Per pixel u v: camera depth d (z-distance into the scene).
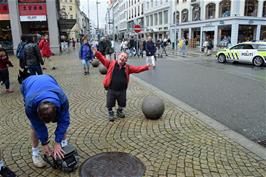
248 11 36.31
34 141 3.77
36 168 3.82
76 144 4.61
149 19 62.34
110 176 3.57
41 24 25.97
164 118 5.91
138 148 4.44
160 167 3.81
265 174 3.62
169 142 4.65
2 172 3.39
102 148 4.45
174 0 48.69
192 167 3.81
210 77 11.95
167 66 16.38
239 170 3.73
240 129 5.39
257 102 7.46
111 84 5.61
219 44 37.59
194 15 43.69
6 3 22.91
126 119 5.87
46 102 2.85
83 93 8.43
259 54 16.47
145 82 10.36
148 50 15.14
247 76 12.30
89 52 12.27
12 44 24.33
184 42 27.59
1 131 5.23
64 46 33.03
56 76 11.99
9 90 8.74
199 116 6.04
